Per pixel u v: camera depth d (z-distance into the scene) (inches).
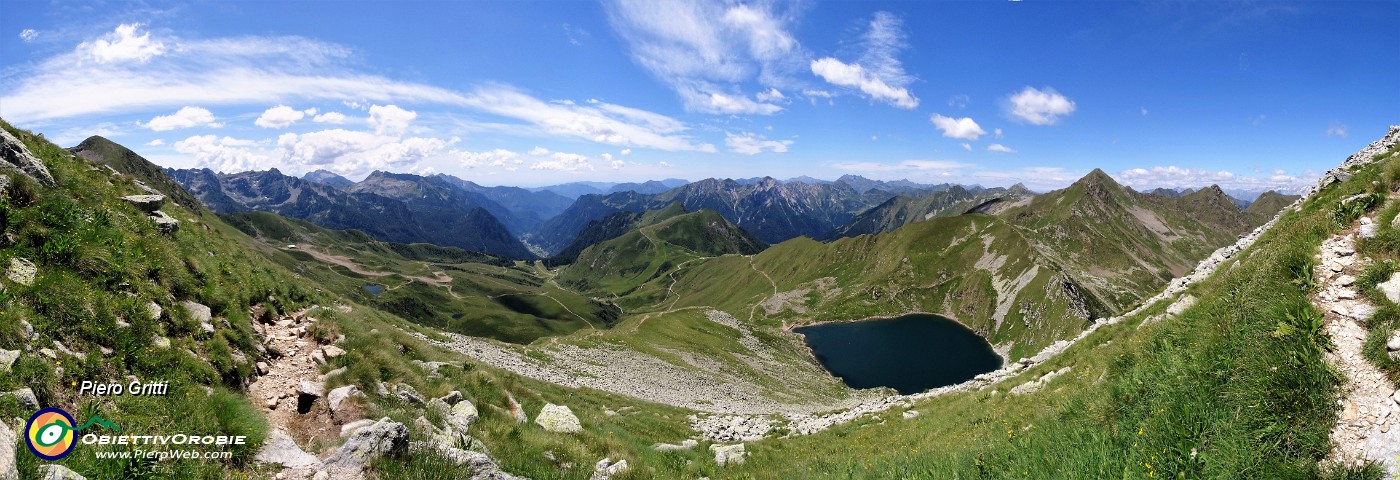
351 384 625.0
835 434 1160.8
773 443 1096.8
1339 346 370.6
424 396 719.7
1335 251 467.5
